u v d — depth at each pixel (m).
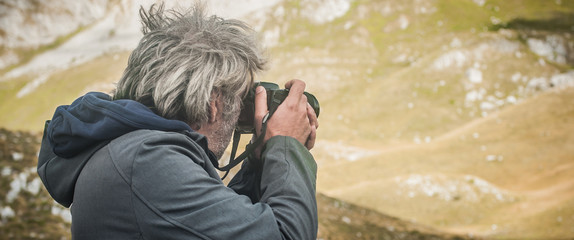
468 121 76.00
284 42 100.06
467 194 44.66
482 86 83.62
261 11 108.38
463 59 89.25
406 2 108.69
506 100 80.00
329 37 101.00
